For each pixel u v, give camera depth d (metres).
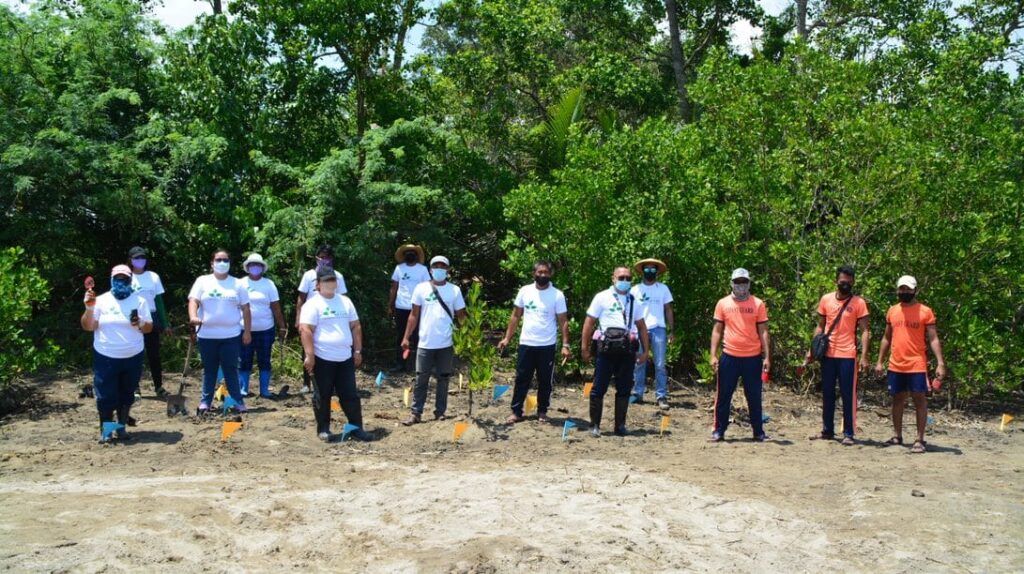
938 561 5.83
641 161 13.13
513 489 7.16
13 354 10.61
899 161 11.57
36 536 5.85
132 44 14.86
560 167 17.12
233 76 15.29
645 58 24.45
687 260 12.52
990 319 12.57
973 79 14.80
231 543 5.86
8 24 13.58
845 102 12.70
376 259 14.30
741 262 12.62
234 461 8.09
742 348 9.33
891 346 9.46
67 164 12.88
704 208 12.30
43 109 13.53
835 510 6.84
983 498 7.20
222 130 14.96
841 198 12.27
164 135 14.23
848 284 9.38
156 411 10.24
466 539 5.97
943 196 11.77
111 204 13.24
